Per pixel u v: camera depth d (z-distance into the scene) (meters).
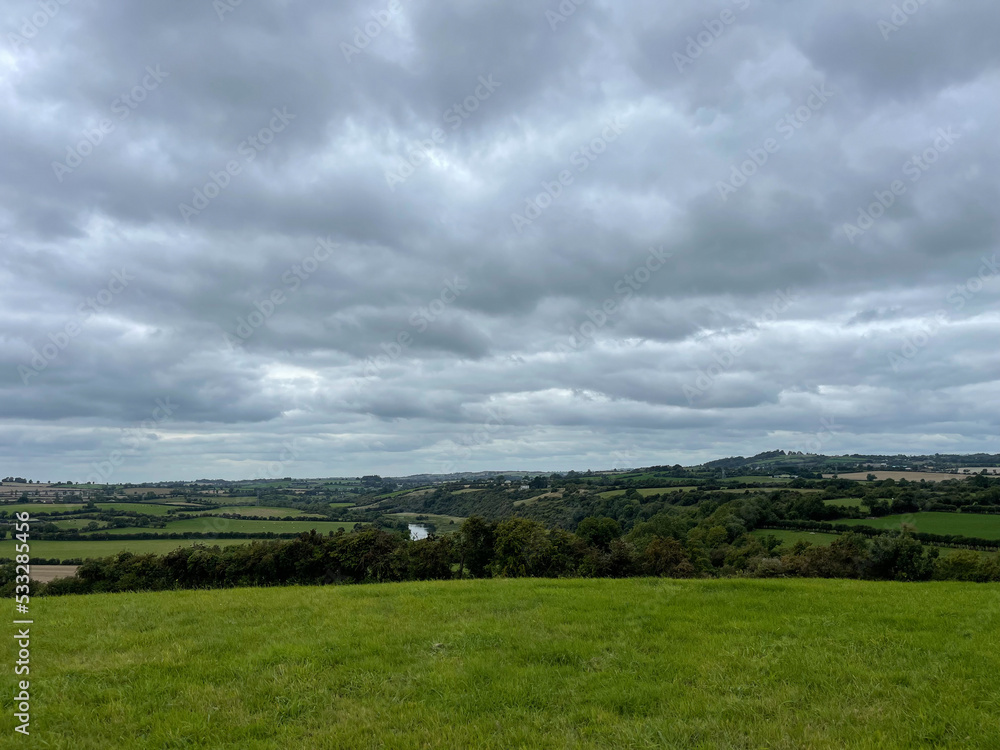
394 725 8.32
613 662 10.92
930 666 10.41
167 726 8.21
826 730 7.97
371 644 11.95
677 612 15.02
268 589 21.53
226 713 8.70
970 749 7.40
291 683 9.78
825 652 11.29
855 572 45.91
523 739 7.80
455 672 10.31
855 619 14.24
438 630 13.28
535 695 9.27
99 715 8.71
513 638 12.47
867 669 10.30
